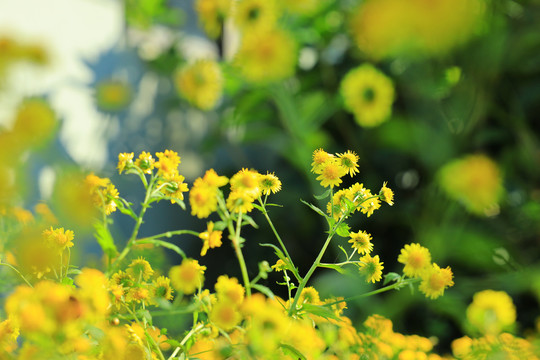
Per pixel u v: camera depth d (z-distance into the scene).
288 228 2.09
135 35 2.39
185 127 2.67
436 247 0.93
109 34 2.16
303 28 1.54
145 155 0.94
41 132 1.07
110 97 2.02
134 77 2.34
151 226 2.22
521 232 1.08
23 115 1.06
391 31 0.63
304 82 1.72
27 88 1.14
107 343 0.87
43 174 1.17
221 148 2.96
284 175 2.14
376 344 0.97
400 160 1.43
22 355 0.87
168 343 0.92
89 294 0.87
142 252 1.00
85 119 1.92
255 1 0.95
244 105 1.32
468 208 0.91
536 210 1.08
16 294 0.87
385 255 1.42
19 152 1.02
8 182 0.99
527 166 1.12
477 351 0.98
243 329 0.91
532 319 1.16
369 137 1.46
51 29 1.79
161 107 2.46
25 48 1.14
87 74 1.97
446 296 1.01
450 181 0.84
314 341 0.92
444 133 0.92
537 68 1.08
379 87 1.05
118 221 2.01
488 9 0.87
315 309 0.92
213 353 0.92
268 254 2.11
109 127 2.10
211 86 1.12
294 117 1.21
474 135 0.92
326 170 0.95
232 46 2.03
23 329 0.85
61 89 1.78
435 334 1.17
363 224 1.47
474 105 0.92
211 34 1.06
